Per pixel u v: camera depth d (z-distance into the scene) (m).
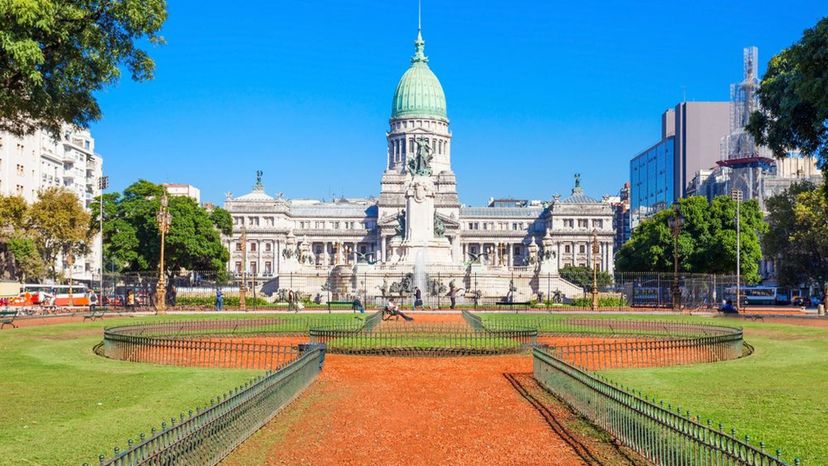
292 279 109.62
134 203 112.38
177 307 78.75
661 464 16.12
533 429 20.34
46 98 33.50
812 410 21.66
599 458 17.41
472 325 48.56
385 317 61.88
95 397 23.73
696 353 35.53
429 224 110.38
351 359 34.53
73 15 32.22
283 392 23.02
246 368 30.72
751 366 31.47
